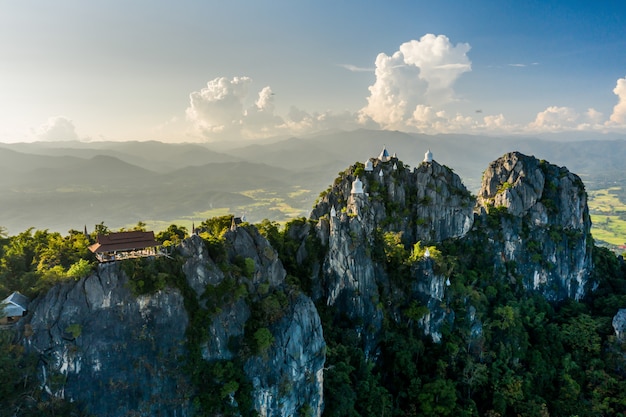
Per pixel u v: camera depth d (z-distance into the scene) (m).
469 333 124.44
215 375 80.62
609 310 155.12
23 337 74.75
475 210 172.12
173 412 78.12
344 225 121.56
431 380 110.94
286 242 124.62
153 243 87.75
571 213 174.25
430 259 127.94
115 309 79.19
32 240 105.19
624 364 127.50
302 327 90.69
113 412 76.12
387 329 118.31
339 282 119.50
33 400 72.44
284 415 85.25
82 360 76.25
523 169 176.88
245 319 87.62
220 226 115.19
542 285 164.50
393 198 153.00
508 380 116.56
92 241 102.19
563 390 122.50
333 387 96.19
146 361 78.75
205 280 86.00
